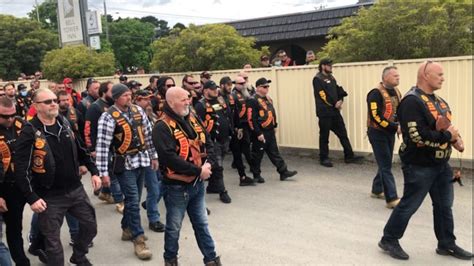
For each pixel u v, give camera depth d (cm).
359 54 948
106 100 621
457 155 813
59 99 707
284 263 498
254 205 699
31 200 421
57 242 440
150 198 614
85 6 1877
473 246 520
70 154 448
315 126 973
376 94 638
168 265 469
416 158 474
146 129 557
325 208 668
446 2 880
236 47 1234
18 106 1010
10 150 474
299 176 843
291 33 1662
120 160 529
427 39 873
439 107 472
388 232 502
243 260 509
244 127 796
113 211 710
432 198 499
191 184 454
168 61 1312
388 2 923
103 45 4184
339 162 923
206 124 698
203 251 474
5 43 2677
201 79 965
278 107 1020
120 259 535
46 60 1667
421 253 508
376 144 646
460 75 791
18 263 498
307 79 969
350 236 563
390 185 649
